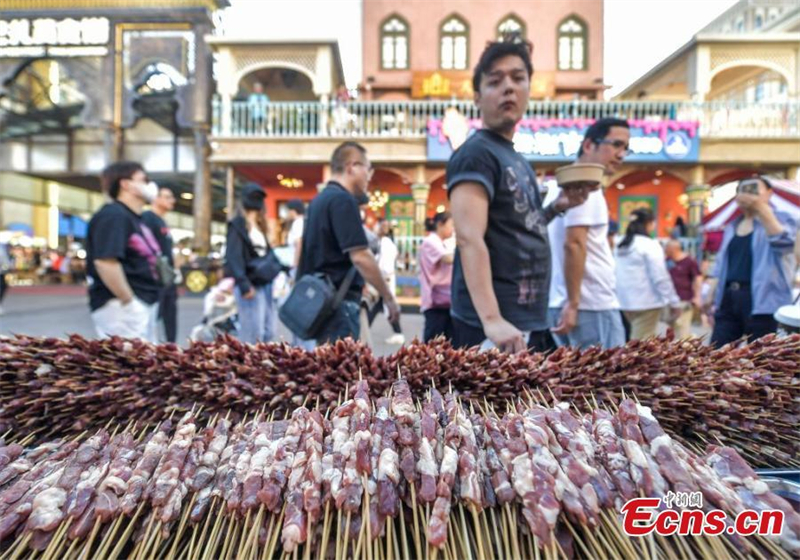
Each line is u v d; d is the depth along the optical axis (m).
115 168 3.11
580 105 12.71
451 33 15.92
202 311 10.91
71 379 1.20
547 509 0.84
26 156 18.59
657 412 1.20
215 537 0.90
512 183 1.83
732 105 12.50
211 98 15.80
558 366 1.26
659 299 4.17
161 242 4.78
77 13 15.54
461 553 0.88
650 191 15.36
